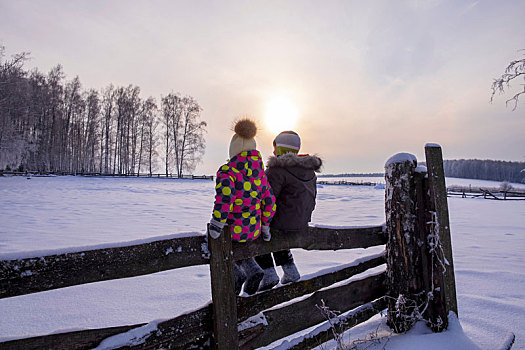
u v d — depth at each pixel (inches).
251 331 65.8
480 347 80.8
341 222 356.8
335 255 200.4
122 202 532.4
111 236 237.1
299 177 76.4
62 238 224.5
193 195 762.2
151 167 1891.0
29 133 1589.6
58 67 1781.5
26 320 105.7
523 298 121.0
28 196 577.3
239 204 66.2
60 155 1734.7
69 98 1828.2
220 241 62.2
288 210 75.2
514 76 250.8
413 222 89.4
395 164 91.7
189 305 121.3
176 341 56.9
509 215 472.1
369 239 93.6
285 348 72.5
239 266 73.8
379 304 94.4
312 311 78.1
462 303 115.6
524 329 94.0
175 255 57.2
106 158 1865.2
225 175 64.5
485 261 183.9
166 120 1852.9
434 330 86.7
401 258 89.2
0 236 225.1
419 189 91.4
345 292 86.3
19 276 43.2
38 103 1562.5
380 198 779.4
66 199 547.2
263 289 76.2
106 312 113.7
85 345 48.6
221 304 60.6
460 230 312.3
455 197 1044.5
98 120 1879.9
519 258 191.0
